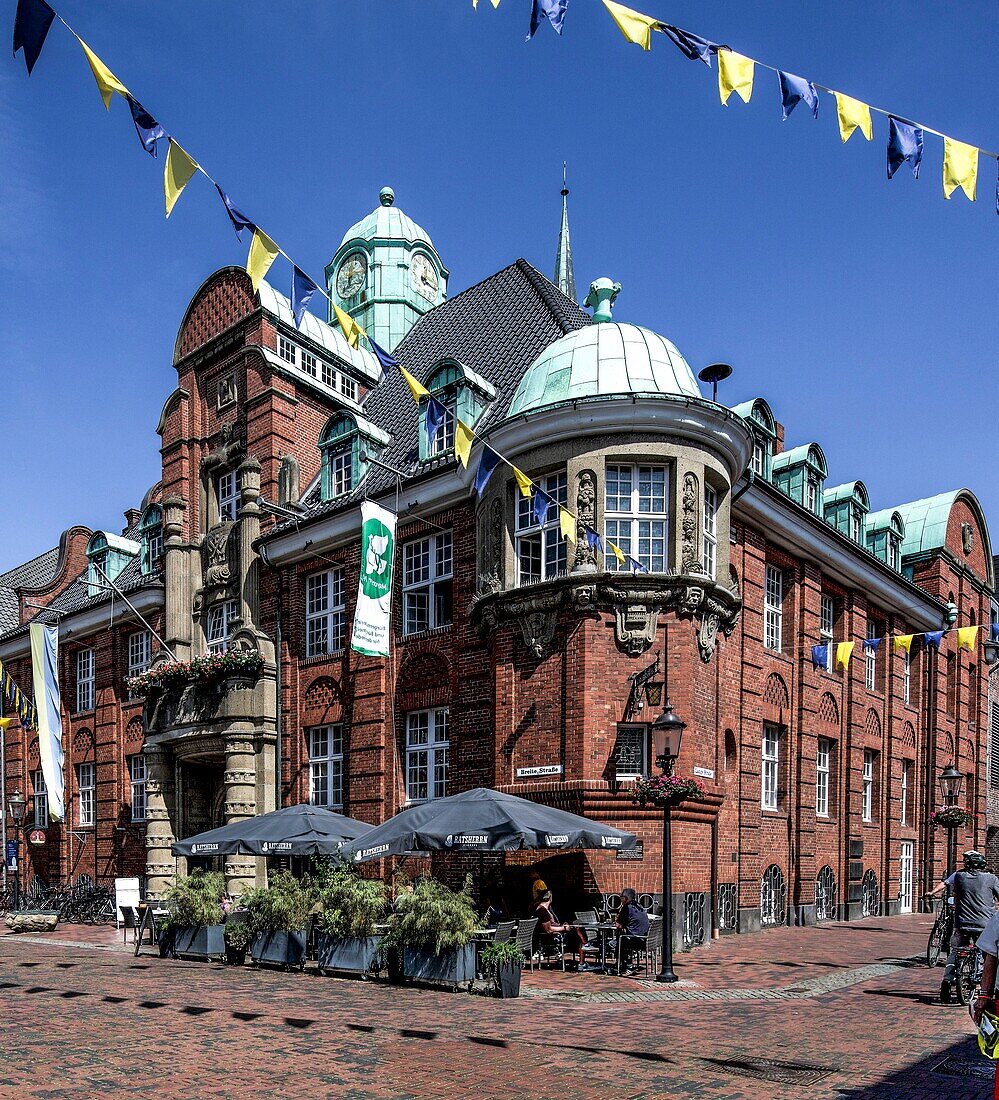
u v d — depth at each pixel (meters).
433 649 22.61
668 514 19.39
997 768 38.69
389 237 39.25
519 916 18.50
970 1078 8.81
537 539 20.08
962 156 8.05
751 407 29.05
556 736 18.61
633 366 20.05
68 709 36.00
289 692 26.09
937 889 16.69
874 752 29.89
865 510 31.78
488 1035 10.56
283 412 28.88
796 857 24.62
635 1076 8.83
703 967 16.09
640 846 17.84
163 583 31.09
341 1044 10.05
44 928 25.59
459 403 23.69
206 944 17.95
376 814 23.06
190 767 28.41
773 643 25.17
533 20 7.26
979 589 37.88
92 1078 8.66
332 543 25.50
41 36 7.06
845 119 7.86
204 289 31.72
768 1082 8.66
